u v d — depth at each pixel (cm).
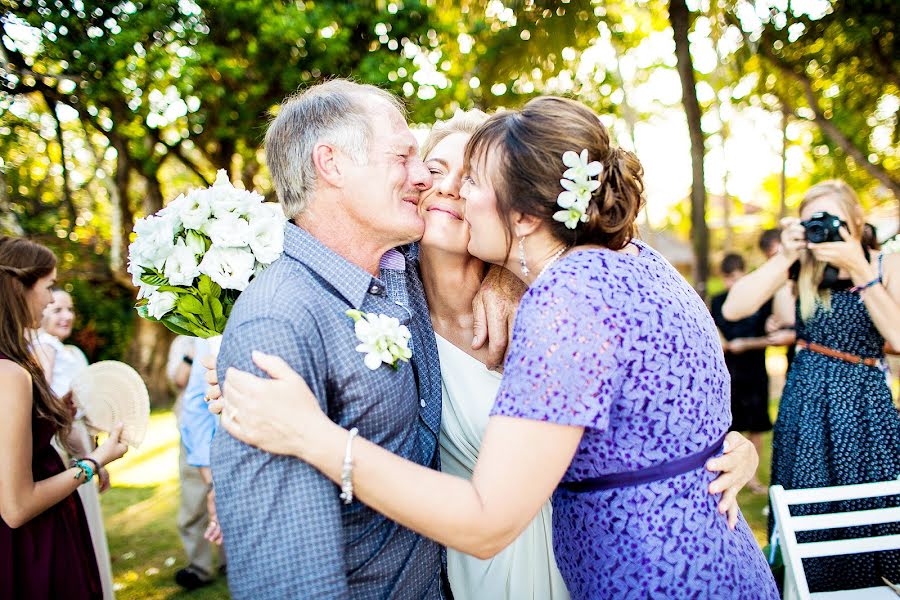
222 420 121
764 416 499
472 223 145
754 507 445
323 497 118
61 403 213
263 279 132
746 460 141
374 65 686
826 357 275
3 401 188
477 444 184
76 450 266
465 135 180
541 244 142
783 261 298
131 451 731
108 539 465
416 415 147
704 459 135
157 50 652
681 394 129
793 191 1973
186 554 423
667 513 130
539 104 141
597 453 131
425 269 187
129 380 253
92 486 303
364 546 135
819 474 269
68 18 650
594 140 136
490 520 117
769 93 885
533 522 182
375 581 137
